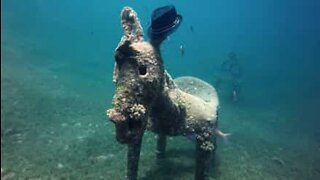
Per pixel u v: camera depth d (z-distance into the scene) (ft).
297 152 12.98
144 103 5.33
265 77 30.55
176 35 66.49
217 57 40.93
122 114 5.03
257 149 12.60
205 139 7.45
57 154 10.52
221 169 10.22
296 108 20.57
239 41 62.85
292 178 10.34
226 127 15.24
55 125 13.12
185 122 7.16
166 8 5.55
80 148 11.05
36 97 16.26
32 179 8.91
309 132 15.93
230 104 20.30
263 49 52.39
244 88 25.18
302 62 40.83
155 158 10.28
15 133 12.01
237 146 12.63
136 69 5.24
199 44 54.24
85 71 25.39
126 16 5.69
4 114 13.42
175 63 35.12
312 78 30.71
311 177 10.61
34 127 12.70
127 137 5.14
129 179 7.32
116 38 48.91
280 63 39.34
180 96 7.18
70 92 18.15
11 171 9.26
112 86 21.49
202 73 30.17
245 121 16.79
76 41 41.60
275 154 12.36
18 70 21.70
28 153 10.50
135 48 5.28
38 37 39.75
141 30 5.78
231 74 25.08
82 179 8.97
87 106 15.93
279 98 23.07
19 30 42.09
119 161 10.13
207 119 7.53
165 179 8.92
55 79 20.93
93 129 12.93
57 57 29.86
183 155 10.71
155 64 5.47
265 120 17.43
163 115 6.72
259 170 10.53
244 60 38.91
